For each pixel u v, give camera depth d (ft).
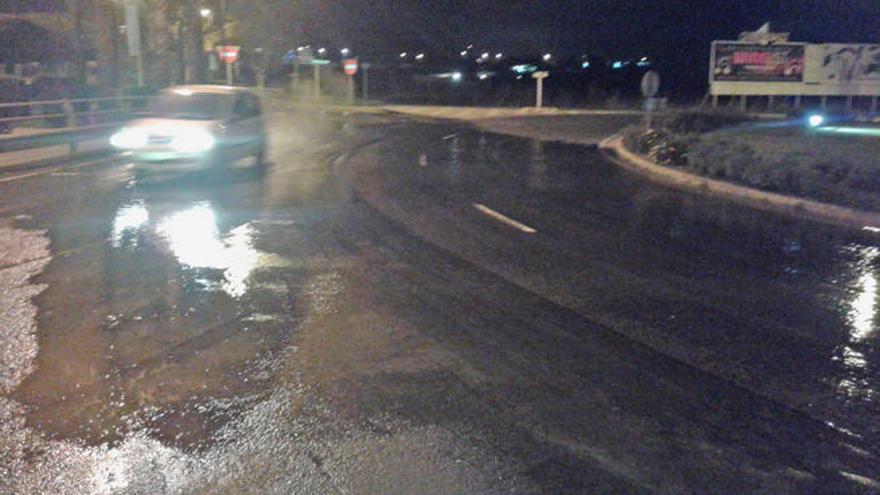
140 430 18.04
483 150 85.66
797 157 64.80
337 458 16.75
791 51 143.33
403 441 17.48
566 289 29.55
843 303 28.63
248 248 35.42
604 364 22.04
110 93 105.19
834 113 120.78
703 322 25.96
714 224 43.78
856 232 42.11
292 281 30.12
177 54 139.74
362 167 67.05
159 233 38.45
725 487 15.72
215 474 16.15
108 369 21.48
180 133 52.65
